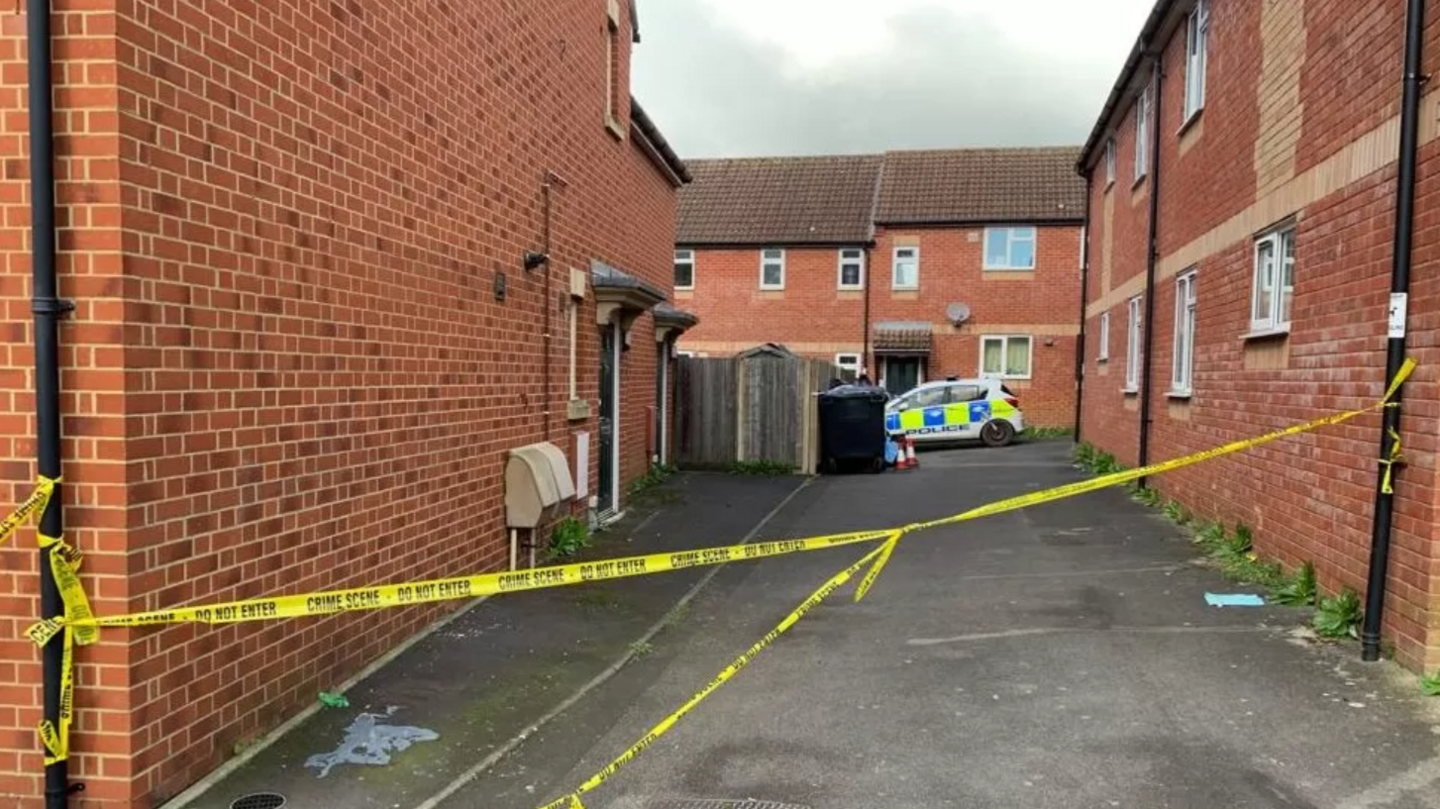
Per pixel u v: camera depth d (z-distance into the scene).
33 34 3.42
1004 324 25.94
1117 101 14.59
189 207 3.84
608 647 5.95
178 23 3.76
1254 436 7.94
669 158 13.79
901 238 26.48
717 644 6.06
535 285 8.09
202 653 3.98
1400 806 3.73
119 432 3.51
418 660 5.58
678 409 16.09
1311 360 6.68
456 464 6.53
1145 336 12.43
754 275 27.31
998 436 22.20
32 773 3.65
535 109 8.02
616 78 11.10
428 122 5.97
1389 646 5.33
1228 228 8.95
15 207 3.54
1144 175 13.25
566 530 8.94
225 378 4.07
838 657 5.73
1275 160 7.61
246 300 4.21
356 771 4.11
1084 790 3.90
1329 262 6.40
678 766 4.20
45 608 3.54
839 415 15.84
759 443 15.95
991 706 4.86
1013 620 6.43
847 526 10.52
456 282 6.46
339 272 4.96
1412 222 5.17
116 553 3.54
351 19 5.03
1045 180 27.16
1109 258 16.33
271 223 4.38
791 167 30.02
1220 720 4.58
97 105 3.46
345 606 3.88
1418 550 5.02
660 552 8.95
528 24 7.79
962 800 3.84
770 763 4.22
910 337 26.09
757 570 8.20
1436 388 4.89
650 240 13.45
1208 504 9.41
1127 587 7.22
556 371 8.71
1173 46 11.63
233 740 4.20
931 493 13.37
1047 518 10.58
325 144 4.80
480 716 4.77
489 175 7.01
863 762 4.22
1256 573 7.39
